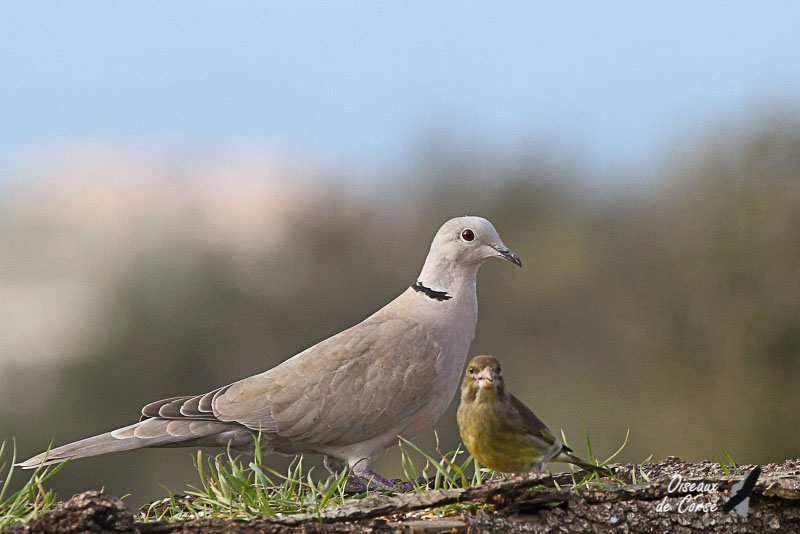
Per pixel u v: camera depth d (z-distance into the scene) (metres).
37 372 24.58
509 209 25.67
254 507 6.43
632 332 19.48
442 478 7.23
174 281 26.52
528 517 5.85
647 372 18.84
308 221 28.38
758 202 17.77
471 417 6.10
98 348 25.19
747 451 16.91
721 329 17.39
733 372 17.23
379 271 28.02
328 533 5.50
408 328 7.89
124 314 25.78
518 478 5.77
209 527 5.48
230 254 27.72
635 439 18.73
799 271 17.09
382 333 7.87
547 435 6.15
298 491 6.94
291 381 7.68
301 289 27.47
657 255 19.52
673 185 20.08
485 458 6.23
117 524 5.34
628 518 5.90
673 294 18.53
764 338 16.94
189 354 25.86
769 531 6.05
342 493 6.72
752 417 16.89
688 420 17.77
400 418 7.75
